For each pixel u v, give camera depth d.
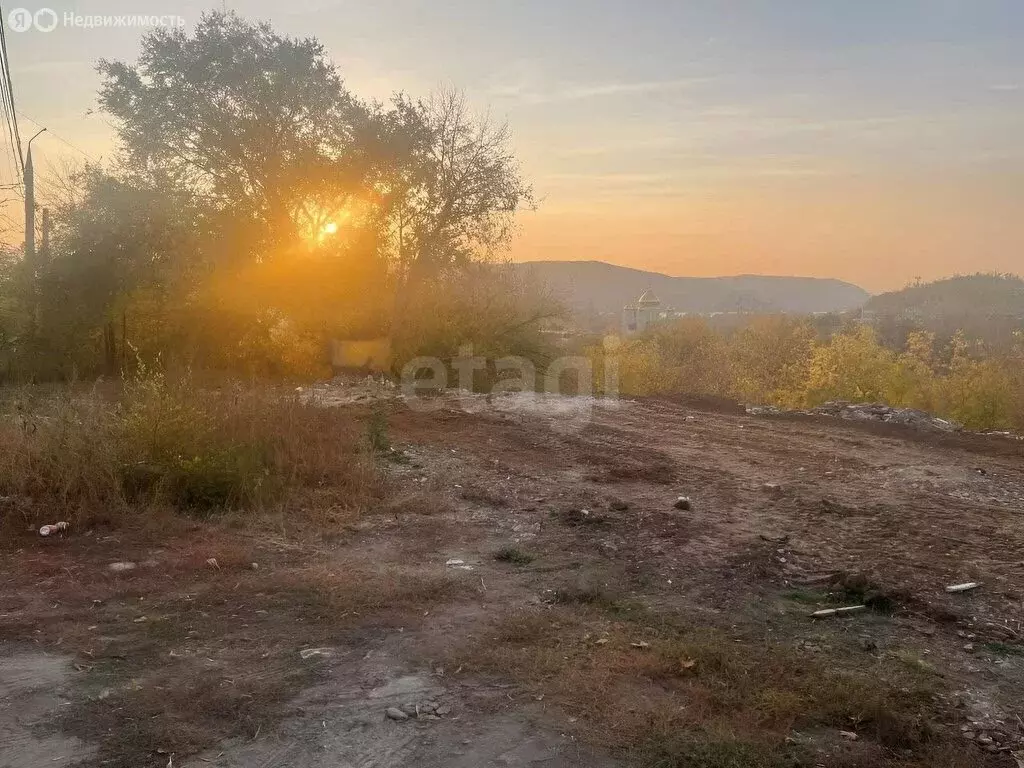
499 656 3.96
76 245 18.00
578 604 4.73
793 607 4.77
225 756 3.04
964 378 16.47
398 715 3.35
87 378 17.38
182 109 18.98
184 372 15.13
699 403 14.79
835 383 19.62
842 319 72.50
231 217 19.19
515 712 3.43
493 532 6.25
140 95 18.94
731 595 4.91
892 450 9.95
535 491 7.60
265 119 19.16
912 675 3.86
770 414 13.40
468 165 20.50
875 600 4.78
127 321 18.77
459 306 19.31
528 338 19.62
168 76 18.98
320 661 3.87
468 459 8.98
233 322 18.53
